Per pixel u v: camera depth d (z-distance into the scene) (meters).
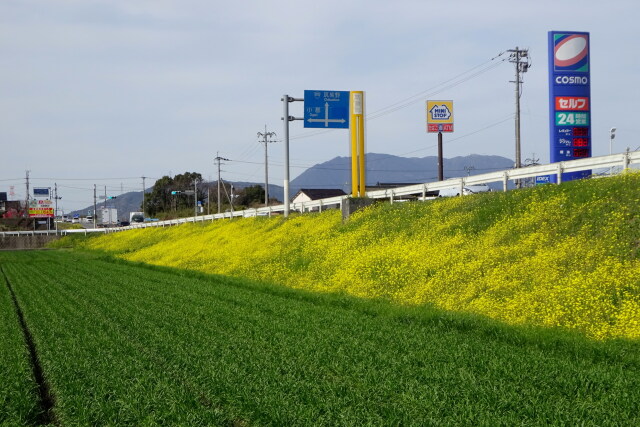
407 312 15.90
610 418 7.61
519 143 44.12
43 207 125.12
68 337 14.77
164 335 14.41
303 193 79.75
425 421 7.66
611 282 13.77
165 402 8.88
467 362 10.73
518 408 8.05
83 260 54.12
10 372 11.09
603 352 10.88
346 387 9.31
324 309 17.94
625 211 16.47
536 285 15.32
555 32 29.95
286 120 36.16
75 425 8.31
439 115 49.59
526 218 19.53
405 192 30.00
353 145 33.62
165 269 37.53
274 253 31.12
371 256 23.25
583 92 30.00
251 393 9.13
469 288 16.97
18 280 34.50
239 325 15.55
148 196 127.44
